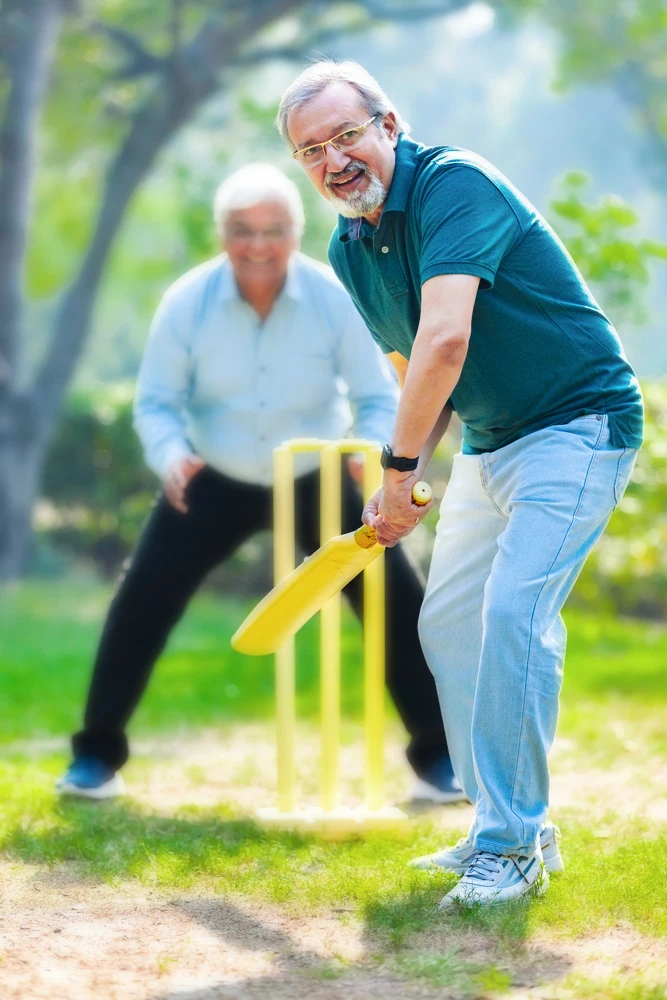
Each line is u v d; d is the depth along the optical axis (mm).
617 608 19109
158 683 13164
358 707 11648
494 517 5879
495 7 31453
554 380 5574
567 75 38000
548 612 5395
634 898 5410
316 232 32031
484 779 5410
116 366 67875
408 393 5305
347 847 6516
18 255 26938
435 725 7793
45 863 6234
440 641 6156
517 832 5367
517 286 5488
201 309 7832
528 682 5316
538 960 4801
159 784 8461
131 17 30734
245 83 33438
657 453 12117
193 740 10242
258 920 5348
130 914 5445
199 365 7879
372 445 6945
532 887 5473
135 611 7820
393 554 7777
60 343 27406
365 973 4727
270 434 7863
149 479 26625
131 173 27797
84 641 17141
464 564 6035
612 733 9828
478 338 5574
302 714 11281
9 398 27047
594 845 6531
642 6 34344
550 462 5484
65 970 4770
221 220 7582
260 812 7004
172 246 41781
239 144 31969
